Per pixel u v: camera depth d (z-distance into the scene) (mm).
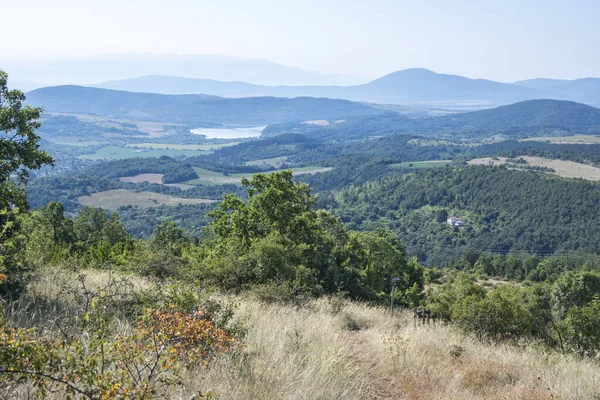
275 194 22219
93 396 2711
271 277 12227
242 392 4164
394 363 6387
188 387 3947
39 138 11641
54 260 12469
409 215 189125
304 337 6688
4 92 11312
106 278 9000
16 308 5688
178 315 3967
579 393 6117
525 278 93688
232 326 6156
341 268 22031
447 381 6094
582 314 11656
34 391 3199
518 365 7648
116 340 3465
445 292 14023
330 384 4816
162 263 10797
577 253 125812
